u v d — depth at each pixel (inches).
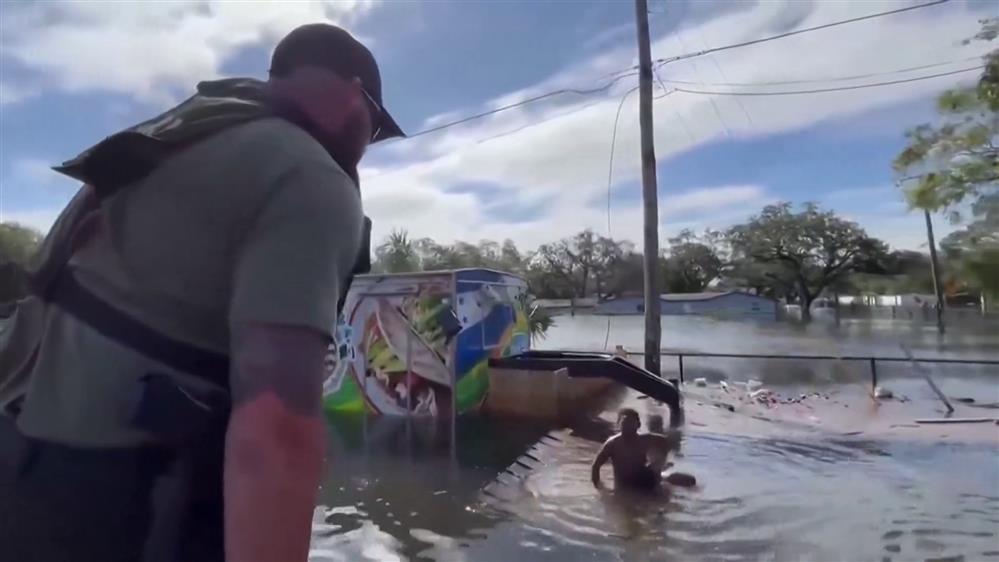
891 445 378.0
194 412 47.1
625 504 277.0
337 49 55.1
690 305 2327.8
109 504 47.4
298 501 40.6
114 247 50.1
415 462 349.1
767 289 2689.5
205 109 52.4
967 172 586.6
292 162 47.9
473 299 504.7
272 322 42.5
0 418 52.2
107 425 47.8
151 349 47.7
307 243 45.1
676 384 566.9
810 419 450.3
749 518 257.9
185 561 47.3
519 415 485.4
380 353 499.8
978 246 602.9
